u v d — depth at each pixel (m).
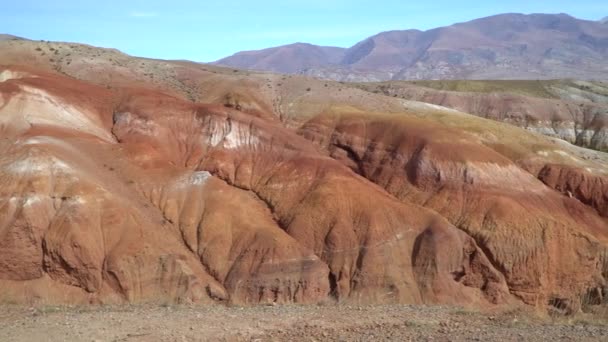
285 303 39.69
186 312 23.27
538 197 54.12
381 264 45.09
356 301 42.19
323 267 44.66
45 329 19.58
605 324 19.86
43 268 40.53
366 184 51.22
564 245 49.44
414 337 17.75
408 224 47.81
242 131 54.59
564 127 110.75
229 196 48.69
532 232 49.22
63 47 75.50
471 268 47.31
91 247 41.12
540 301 47.28
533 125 111.12
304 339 18.39
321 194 48.47
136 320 20.88
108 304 36.84
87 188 43.62
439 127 58.16
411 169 54.62
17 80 52.91
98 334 18.94
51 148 45.47
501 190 53.19
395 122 58.66
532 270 47.91
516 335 17.36
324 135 59.94
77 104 54.09
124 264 41.00
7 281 39.56
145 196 47.31
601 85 147.25
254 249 44.09
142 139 52.34
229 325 20.20
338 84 75.12
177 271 41.94
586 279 48.56
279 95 69.00
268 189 50.59
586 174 58.75
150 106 55.12
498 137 63.09
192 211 46.78
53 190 43.00
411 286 44.94
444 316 21.83
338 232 46.09
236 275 43.06
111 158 49.25
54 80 56.06
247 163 52.72
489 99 115.19
